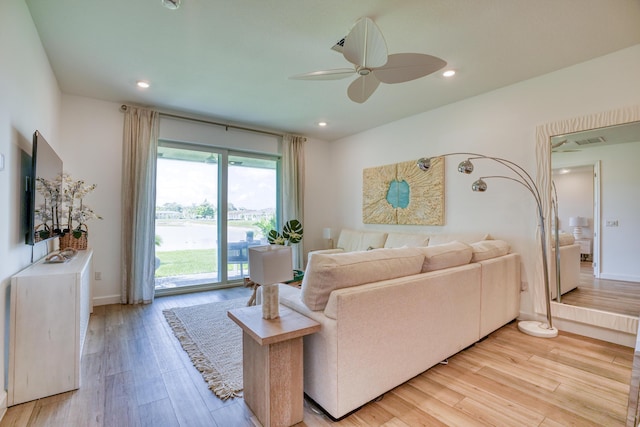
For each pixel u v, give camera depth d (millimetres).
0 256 1773
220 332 2928
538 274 3154
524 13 2174
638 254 2686
